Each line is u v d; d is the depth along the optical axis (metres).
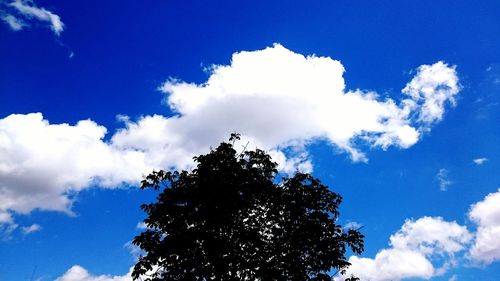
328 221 13.23
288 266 12.20
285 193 14.06
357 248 13.12
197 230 12.33
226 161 14.16
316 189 14.23
